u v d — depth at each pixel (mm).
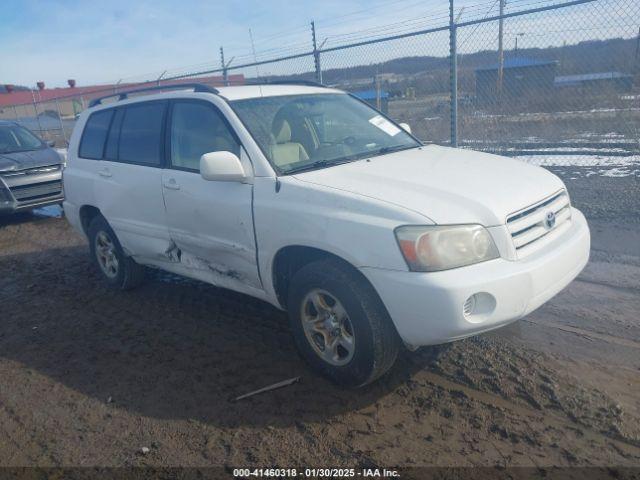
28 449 3170
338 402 3336
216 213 3928
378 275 3016
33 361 4227
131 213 4863
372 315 3127
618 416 2984
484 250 2998
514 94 12914
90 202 5395
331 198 3268
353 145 4215
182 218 4270
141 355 4156
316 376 3637
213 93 4215
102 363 4094
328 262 3307
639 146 9805
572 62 10594
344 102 4762
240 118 3936
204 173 3596
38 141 10258
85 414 3457
